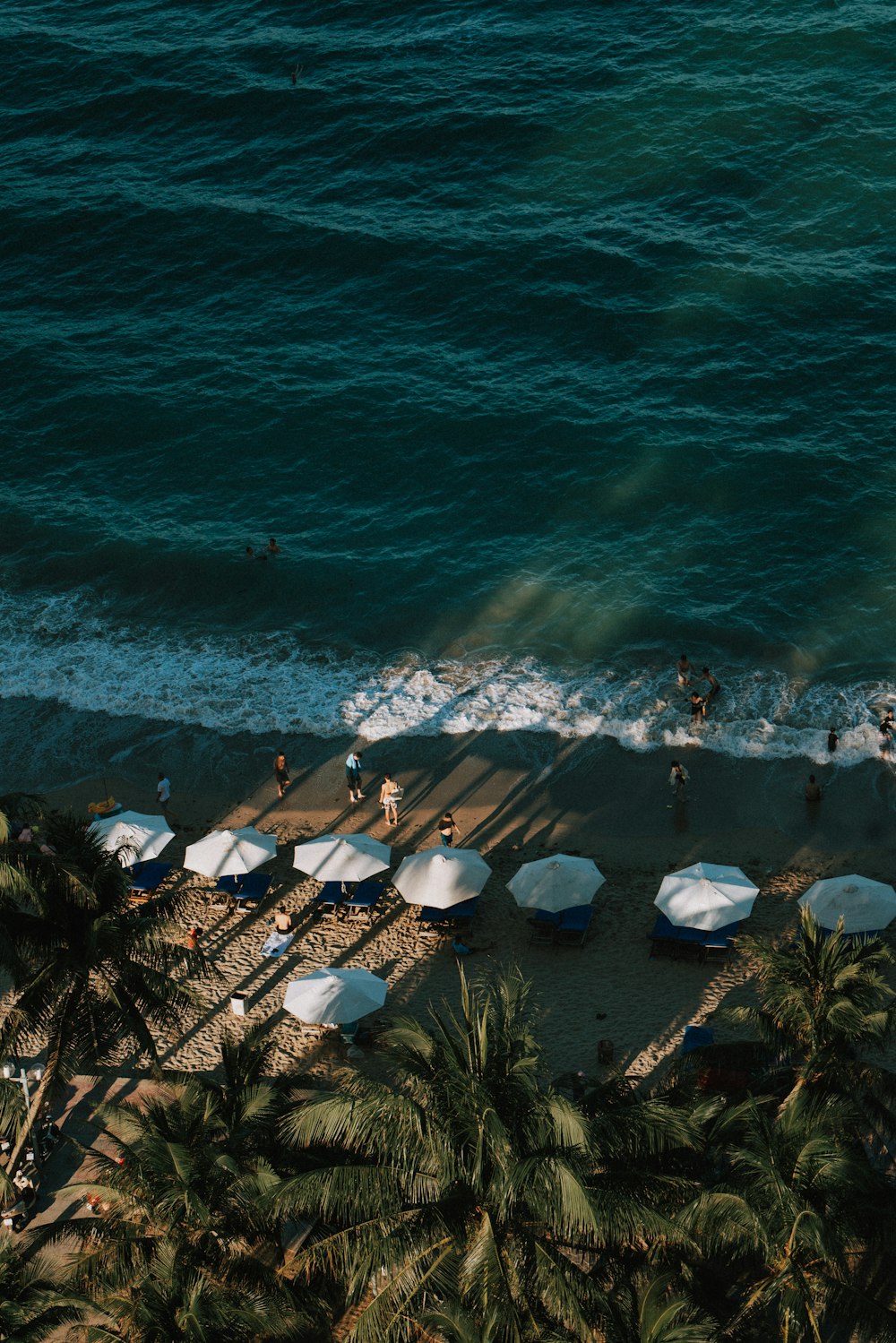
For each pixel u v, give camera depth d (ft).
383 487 177.17
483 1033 66.28
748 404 179.83
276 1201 63.93
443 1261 62.80
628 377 185.57
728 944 113.19
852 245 198.08
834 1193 68.74
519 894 115.65
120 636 160.76
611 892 122.62
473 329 195.21
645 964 113.19
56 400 192.44
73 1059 89.86
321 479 179.22
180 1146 69.72
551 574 163.53
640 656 152.76
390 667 154.30
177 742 145.48
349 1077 69.92
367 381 189.47
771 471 171.32
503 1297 60.59
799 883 122.72
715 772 137.80
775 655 151.43
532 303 196.34
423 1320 62.69
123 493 180.45
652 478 172.55
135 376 194.39
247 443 184.55
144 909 86.74
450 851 119.24
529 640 156.15
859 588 157.89
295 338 197.57
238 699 151.12
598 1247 68.03
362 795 137.18
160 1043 105.70
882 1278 78.59
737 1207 64.85
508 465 176.76
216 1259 69.62
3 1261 72.08
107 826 124.67
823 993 76.84
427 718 147.02
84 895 78.18
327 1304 71.31
